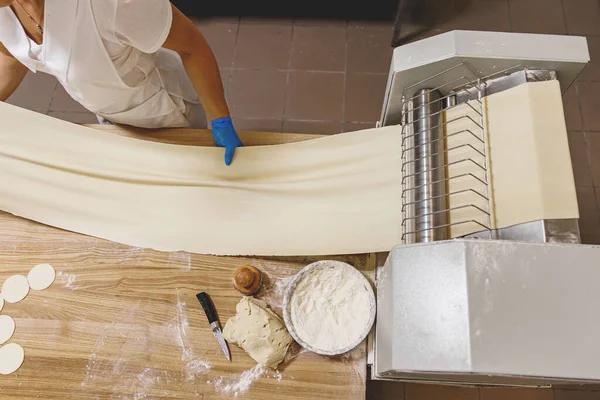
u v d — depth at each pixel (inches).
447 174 38.6
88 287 43.0
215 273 43.0
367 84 81.8
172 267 43.4
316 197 44.8
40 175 47.5
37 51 40.3
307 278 40.9
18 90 82.7
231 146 46.8
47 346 41.0
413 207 38.7
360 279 40.3
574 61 36.0
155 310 41.9
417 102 40.2
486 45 36.6
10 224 45.9
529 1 84.5
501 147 36.7
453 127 39.3
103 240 44.7
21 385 40.0
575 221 33.5
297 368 39.2
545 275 27.2
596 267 27.3
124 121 49.6
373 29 85.1
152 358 40.3
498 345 26.3
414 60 37.7
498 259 27.5
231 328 39.5
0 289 43.2
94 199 46.5
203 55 44.4
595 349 26.3
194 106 55.5
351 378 38.7
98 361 40.4
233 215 45.1
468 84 39.1
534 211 34.1
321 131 79.5
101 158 48.0
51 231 45.5
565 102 78.5
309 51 84.3
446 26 83.6
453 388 64.2
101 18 37.2
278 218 44.4
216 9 86.0
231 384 39.2
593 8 84.0
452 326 26.9
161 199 46.2
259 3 84.5
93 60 40.1
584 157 75.7
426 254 28.7
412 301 28.5
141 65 44.4
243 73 83.4
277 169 46.3
